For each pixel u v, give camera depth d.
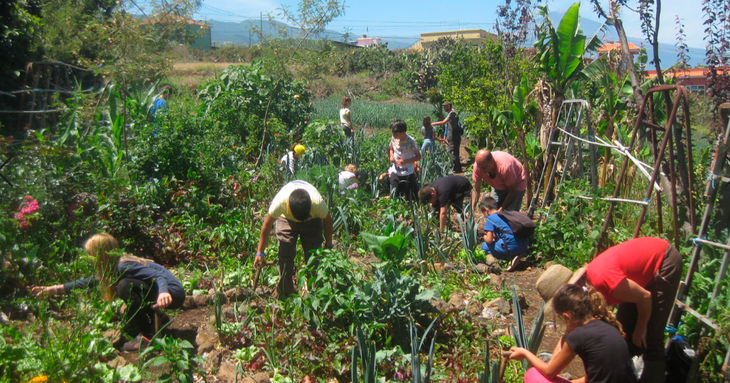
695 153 7.90
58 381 3.52
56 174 5.86
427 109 26.05
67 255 5.48
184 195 6.97
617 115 9.57
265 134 11.12
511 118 10.40
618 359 3.15
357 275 5.11
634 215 7.13
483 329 4.79
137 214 6.27
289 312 4.54
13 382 3.50
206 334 4.59
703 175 5.69
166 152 7.43
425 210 7.20
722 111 4.01
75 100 8.98
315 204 4.96
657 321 3.66
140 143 7.55
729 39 5.63
